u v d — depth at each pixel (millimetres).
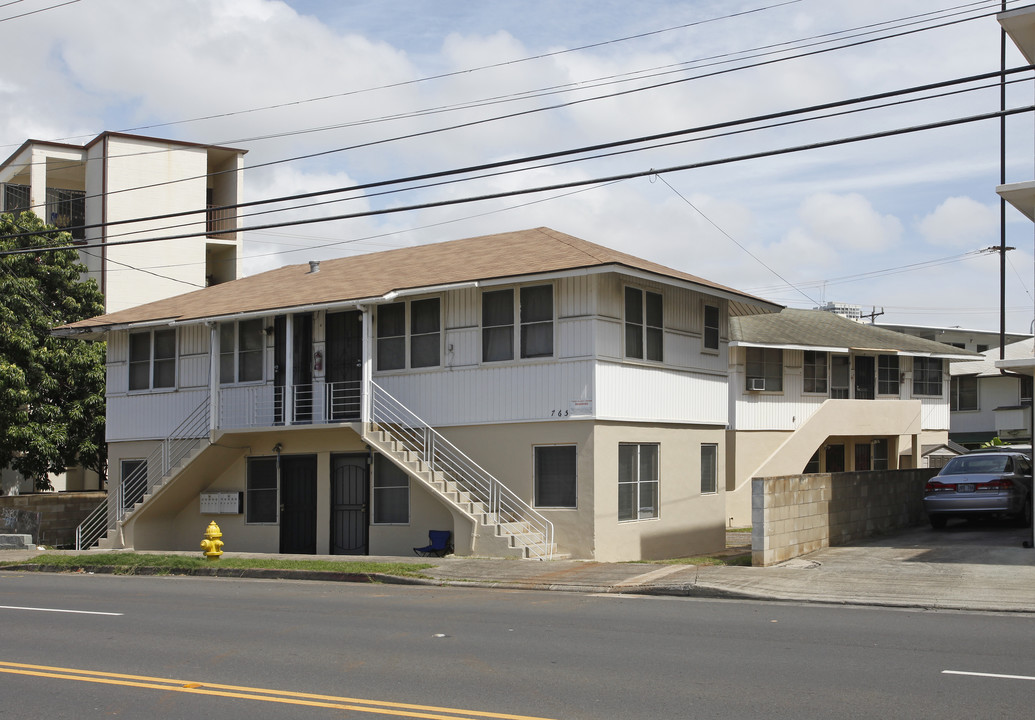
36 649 10523
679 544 22359
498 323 20953
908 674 8680
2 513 26922
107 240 38250
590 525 19484
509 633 11055
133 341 26594
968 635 10672
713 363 24062
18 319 29031
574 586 15344
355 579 17141
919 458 35250
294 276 26547
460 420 21219
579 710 7625
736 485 31406
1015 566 15461
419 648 10219
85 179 41500
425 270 22781
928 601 13133
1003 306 28719
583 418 19656
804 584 14625
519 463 20453
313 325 23438
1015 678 8500
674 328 22562
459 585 16203
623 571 16609
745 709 7570
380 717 7527
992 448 26797
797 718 7293
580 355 19844
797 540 17734
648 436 21406
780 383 32812
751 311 26078
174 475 23750
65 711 7895
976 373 44281
